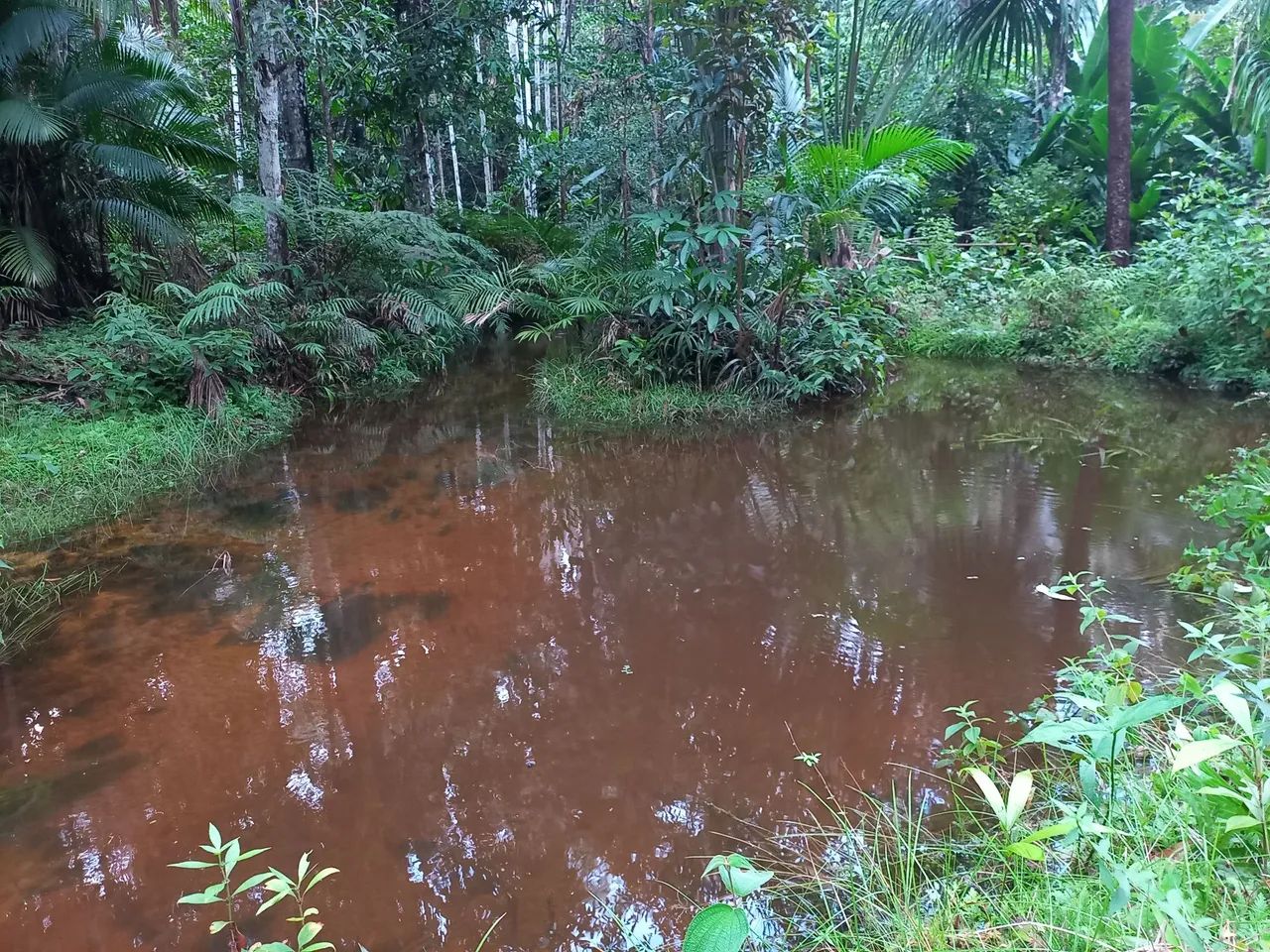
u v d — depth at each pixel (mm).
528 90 12734
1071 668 2027
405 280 7801
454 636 2859
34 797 2057
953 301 8492
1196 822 1408
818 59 7613
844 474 4539
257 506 4172
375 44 8164
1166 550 3215
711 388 5977
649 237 6594
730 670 2598
